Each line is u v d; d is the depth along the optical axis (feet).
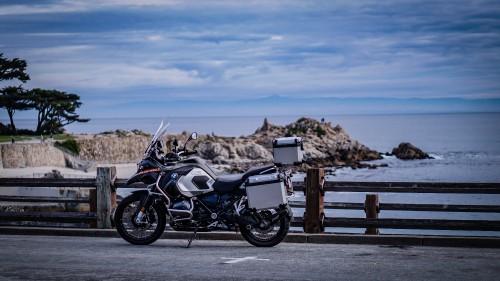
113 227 38.99
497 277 25.58
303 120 424.46
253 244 33.32
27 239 36.65
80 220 39.91
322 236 35.32
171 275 26.04
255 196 32.17
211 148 342.85
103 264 28.48
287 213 32.91
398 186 36.40
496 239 33.22
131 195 34.50
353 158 369.09
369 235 34.86
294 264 28.27
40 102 392.88
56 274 26.43
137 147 346.13
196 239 36.63
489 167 332.39
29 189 158.20
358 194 195.31
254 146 352.90
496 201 162.50
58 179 40.04
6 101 384.06
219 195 33.17
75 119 413.18
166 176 33.50
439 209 35.86
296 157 32.99
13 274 26.45
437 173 295.89
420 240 34.12
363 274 26.12
